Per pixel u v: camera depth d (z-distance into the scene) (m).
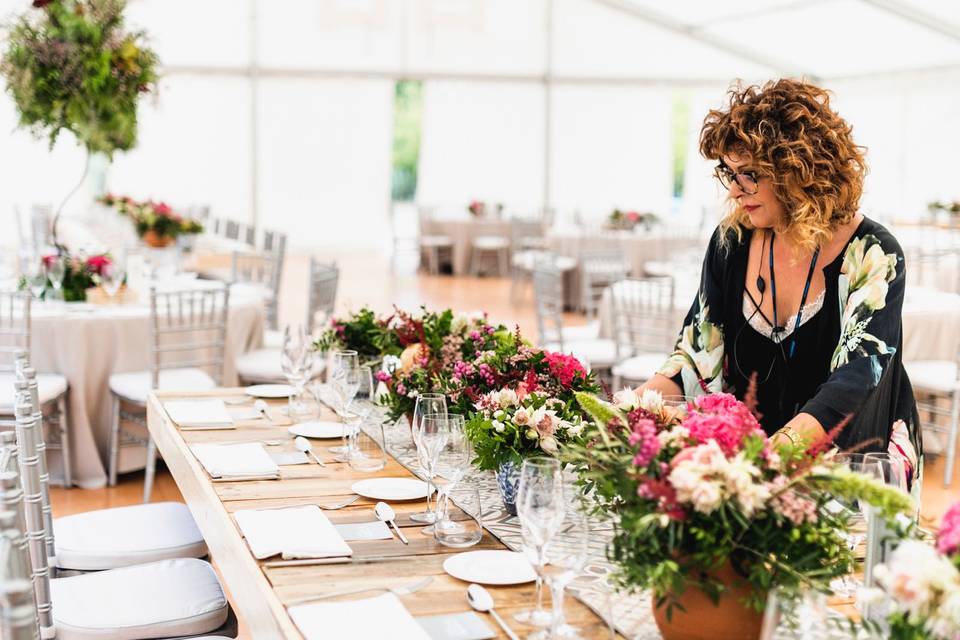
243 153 14.38
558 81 14.98
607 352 5.81
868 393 1.91
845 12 12.24
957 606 1.06
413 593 1.59
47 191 11.13
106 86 4.79
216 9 13.95
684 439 1.35
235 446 2.48
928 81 12.99
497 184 15.20
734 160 1.97
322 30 14.28
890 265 2.00
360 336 3.05
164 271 6.38
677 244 10.59
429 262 13.67
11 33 4.71
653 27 14.71
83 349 4.77
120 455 4.89
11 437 1.68
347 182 14.85
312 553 1.74
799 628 1.10
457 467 1.83
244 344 5.41
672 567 1.27
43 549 2.16
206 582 2.40
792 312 2.14
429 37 14.59
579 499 1.51
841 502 1.65
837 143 1.92
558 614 1.40
